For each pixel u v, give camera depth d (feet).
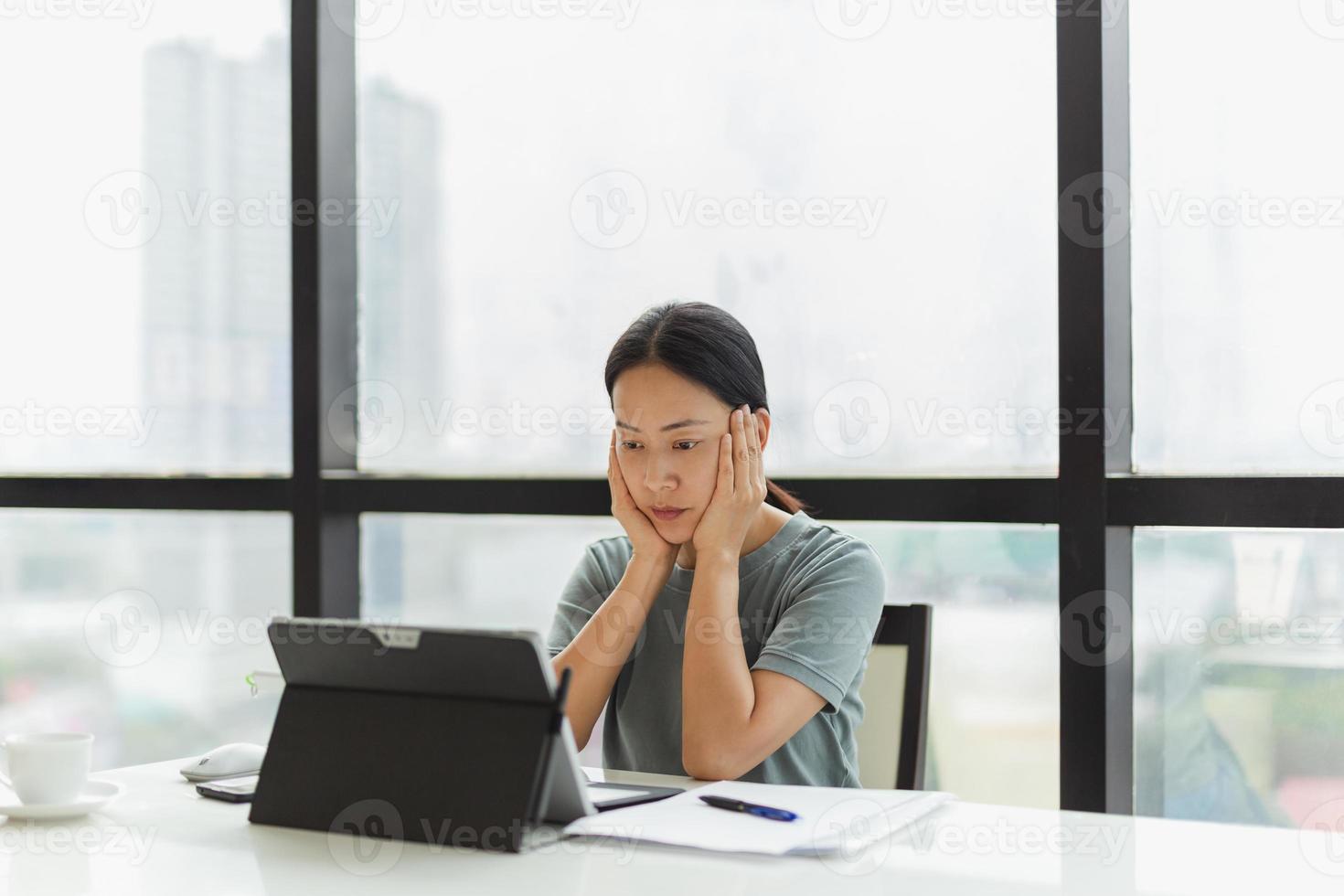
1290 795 6.01
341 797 3.96
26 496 8.84
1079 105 5.99
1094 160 5.95
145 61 8.81
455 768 3.79
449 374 7.98
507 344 7.82
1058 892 3.29
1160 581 6.24
